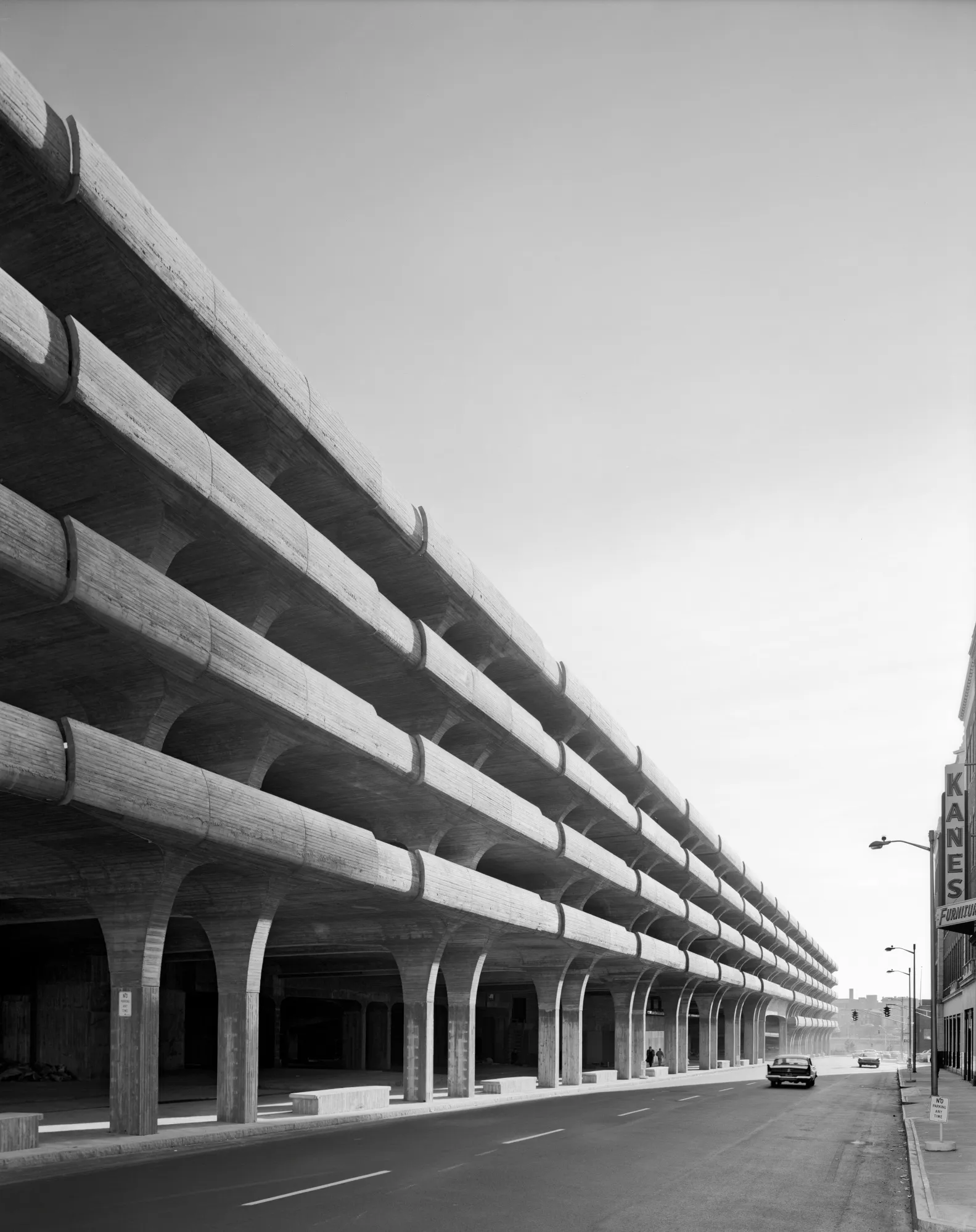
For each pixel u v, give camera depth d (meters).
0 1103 34.22
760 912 113.00
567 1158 21.33
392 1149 22.39
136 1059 24.20
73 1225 13.27
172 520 24.78
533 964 52.12
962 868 57.41
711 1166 20.84
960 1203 15.82
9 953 47.22
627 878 57.06
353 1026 65.19
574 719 53.56
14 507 19.11
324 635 32.31
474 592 38.44
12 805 22.17
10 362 19.36
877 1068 110.50
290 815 27.05
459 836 42.47
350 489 30.67
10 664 23.98
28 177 20.33
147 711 25.00
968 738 72.88
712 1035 93.94
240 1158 20.67
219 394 26.47
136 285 22.95
